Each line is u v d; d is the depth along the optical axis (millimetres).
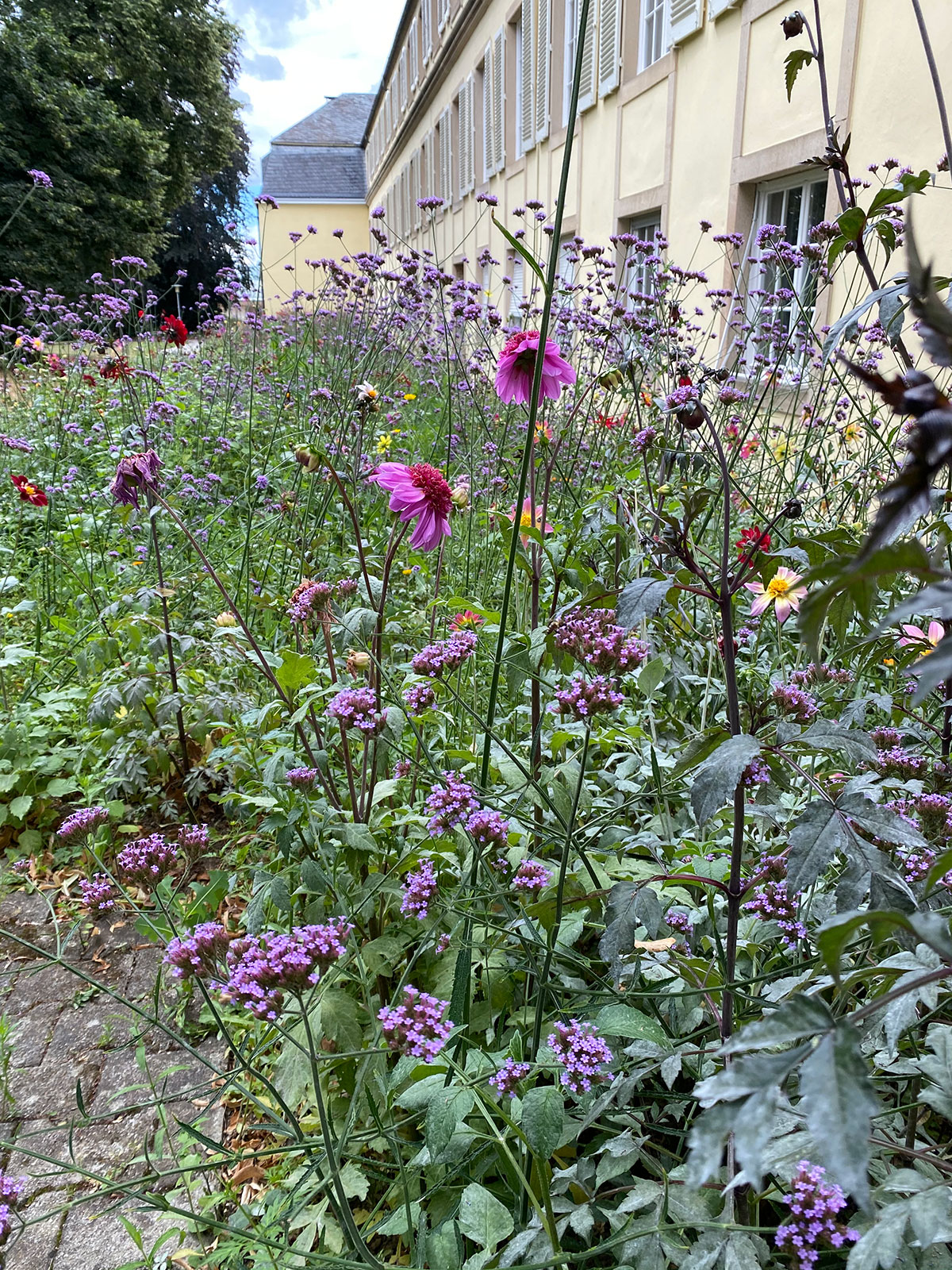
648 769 2020
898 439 3082
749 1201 1121
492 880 1536
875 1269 843
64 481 5059
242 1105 1841
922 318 448
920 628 1791
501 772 1956
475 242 17469
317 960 1171
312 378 6246
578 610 2002
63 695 3062
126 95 26531
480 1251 1310
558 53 11773
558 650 1919
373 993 1900
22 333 6867
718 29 7152
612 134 9969
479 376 4938
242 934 1730
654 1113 1407
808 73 5789
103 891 1669
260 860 2545
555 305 4707
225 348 8180
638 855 2051
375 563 2854
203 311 9156
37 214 20578
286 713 2258
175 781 3039
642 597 1135
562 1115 1061
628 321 3910
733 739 1023
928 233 4645
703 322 7242
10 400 7309
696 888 1690
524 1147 1251
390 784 1981
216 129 29406
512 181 14617
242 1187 1628
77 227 20984
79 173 21672
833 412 3756
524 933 1478
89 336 7043
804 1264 885
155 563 4000
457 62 19203
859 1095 580
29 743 2928
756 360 3949
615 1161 1251
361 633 2195
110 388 7227
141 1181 1231
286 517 4047
